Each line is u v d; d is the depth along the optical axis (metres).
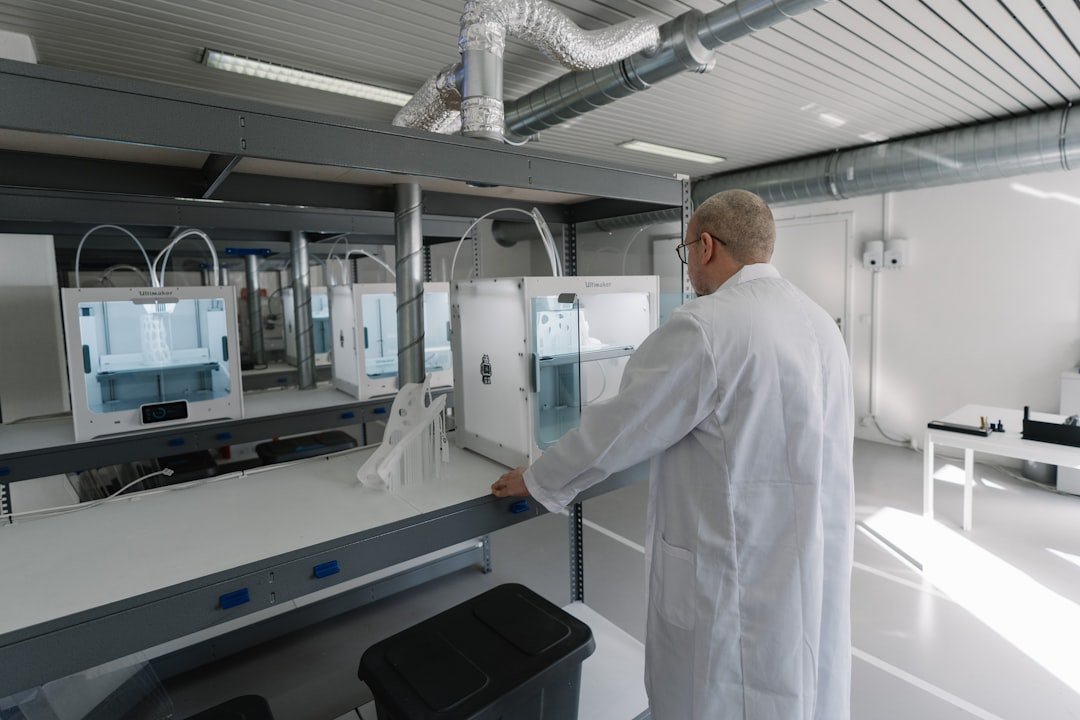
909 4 2.20
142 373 2.50
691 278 1.28
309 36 2.39
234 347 2.58
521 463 1.48
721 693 1.03
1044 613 2.32
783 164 4.75
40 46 2.41
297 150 1.07
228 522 1.19
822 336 1.11
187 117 0.96
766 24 2.02
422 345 1.82
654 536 1.17
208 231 3.27
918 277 4.60
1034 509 3.37
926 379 4.63
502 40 1.55
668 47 2.22
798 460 1.04
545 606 1.47
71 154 1.34
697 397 1.03
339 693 1.98
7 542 1.11
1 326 2.87
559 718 1.34
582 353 1.61
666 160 4.81
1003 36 2.48
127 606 0.91
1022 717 1.78
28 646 0.84
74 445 2.29
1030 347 4.11
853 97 3.23
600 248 6.89
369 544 1.15
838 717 1.14
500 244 6.83
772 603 1.02
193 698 1.96
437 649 1.31
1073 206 3.86
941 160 3.78
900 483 3.88
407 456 1.39
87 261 4.46
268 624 2.12
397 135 1.19
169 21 2.22
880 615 2.34
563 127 3.85
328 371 4.68
